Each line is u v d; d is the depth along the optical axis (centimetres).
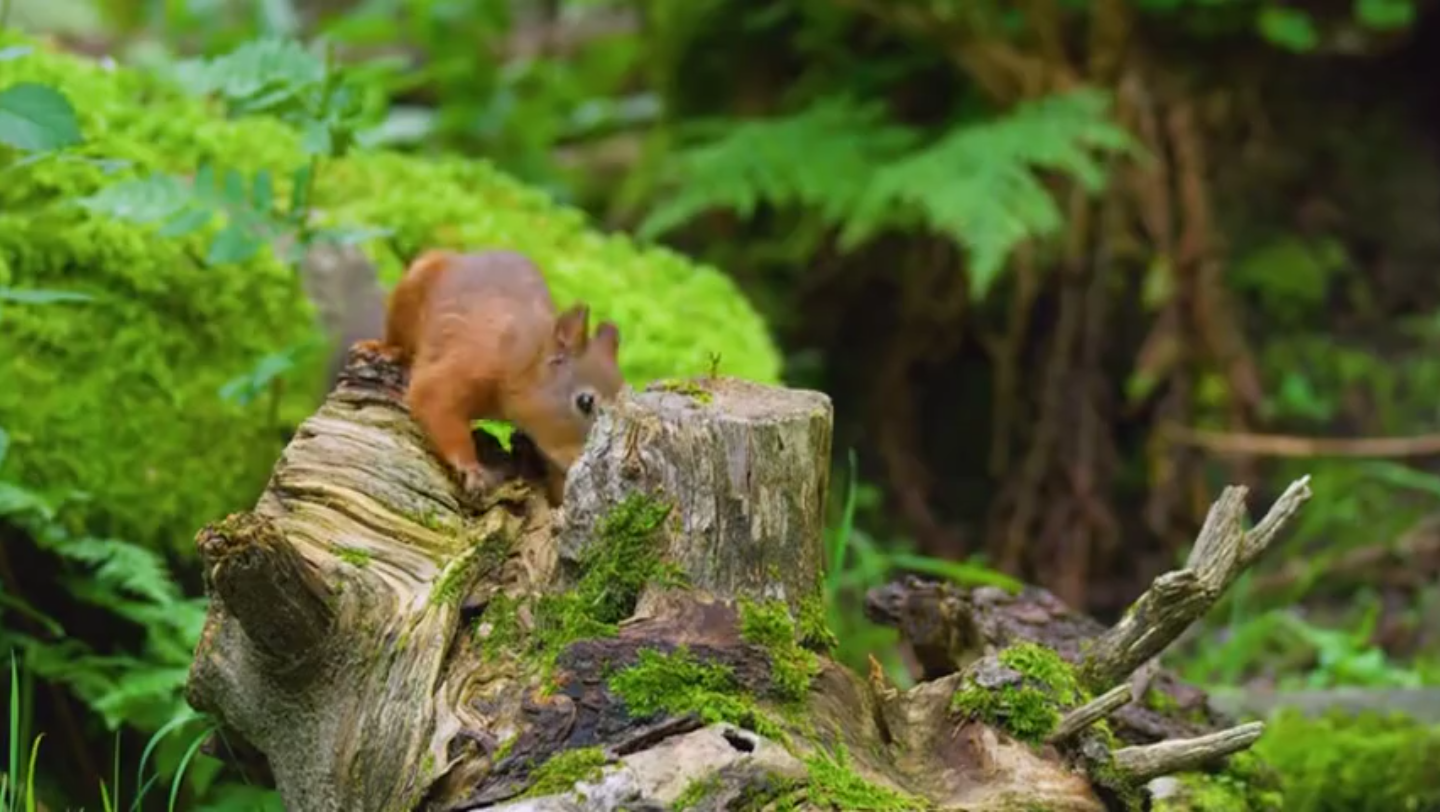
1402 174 1292
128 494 677
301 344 677
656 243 1277
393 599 451
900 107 1249
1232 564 450
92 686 618
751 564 432
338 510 484
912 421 1230
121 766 648
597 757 389
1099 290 1160
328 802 442
